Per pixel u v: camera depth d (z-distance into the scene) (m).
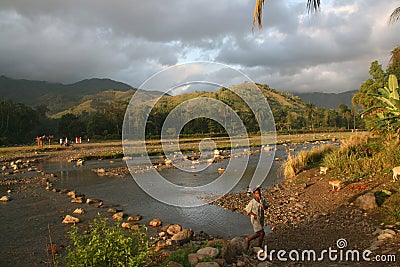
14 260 6.79
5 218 10.06
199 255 5.51
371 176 10.74
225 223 9.15
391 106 12.00
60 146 42.03
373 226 7.07
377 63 21.08
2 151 35.66
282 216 9.00
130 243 4.82
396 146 11.88
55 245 7.47
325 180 12.00
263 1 7.77
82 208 11.34
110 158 29.25
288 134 59.59
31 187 15.62
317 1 8.35
